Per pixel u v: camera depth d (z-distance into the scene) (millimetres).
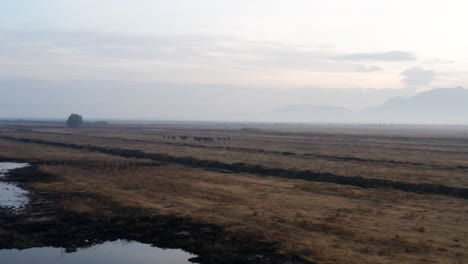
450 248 19719
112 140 100188
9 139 99625
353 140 123125
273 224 23984
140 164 54094
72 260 19047
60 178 40812
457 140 129375
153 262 18797
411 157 68188
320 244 20344
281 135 154000
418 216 26562
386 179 41750
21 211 27328
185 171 48656
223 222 24406
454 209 28969
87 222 24859
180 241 21453
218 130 198750
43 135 115750
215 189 36094
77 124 197625
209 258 19094
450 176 44188
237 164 54594
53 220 25266
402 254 18828
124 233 22922
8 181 39594
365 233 22234
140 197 31734
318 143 103312
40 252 20062
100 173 44906
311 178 45406
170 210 27391
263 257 18891
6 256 19422
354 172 47031
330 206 29500
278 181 42250
